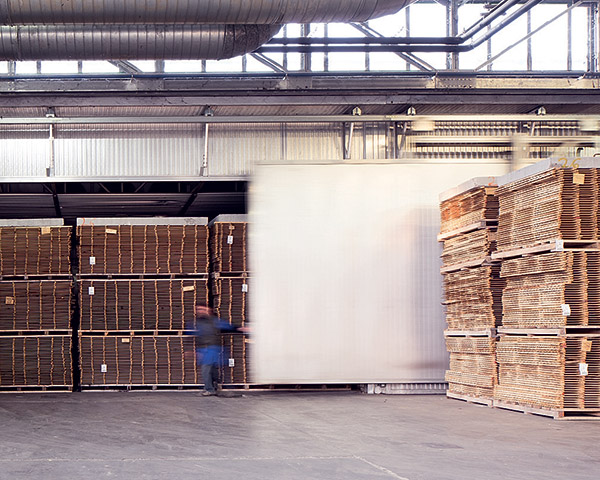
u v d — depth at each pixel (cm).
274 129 1483
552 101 1408
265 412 1027
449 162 1270
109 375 1395
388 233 1255
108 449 725
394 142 1498
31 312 1402
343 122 1462
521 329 965
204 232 1420
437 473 579
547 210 909
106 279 1408
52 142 1430
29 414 1041
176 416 995
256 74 1420
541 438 755
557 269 892
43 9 954
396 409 1034
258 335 1230
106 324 1402
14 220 1411
